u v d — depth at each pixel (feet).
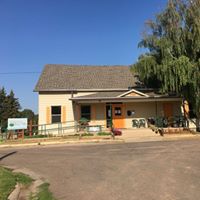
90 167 39.27
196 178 30.14
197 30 81.46
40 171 38.47
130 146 60.44
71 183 30.78
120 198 24.44
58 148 63.31
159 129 82.38
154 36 88.43
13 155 54.95
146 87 99.81
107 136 77.51
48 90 95.14
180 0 84.94
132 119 96.99
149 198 24.04
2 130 92.32
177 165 37.60
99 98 89.76
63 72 107.34
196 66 81.35
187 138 75.25
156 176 32.01
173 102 98.99
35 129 93.76
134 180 30.68
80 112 96.32
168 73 82.64
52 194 26.58
